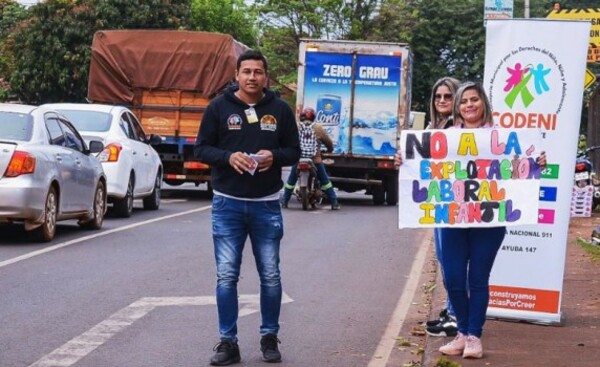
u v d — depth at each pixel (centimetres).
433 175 807
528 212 798
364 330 938
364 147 2408
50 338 867
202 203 2311
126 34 2398
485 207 799
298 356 831
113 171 1828
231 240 799
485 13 2023
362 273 1273
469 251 802
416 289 1166
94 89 2406
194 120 2388
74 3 4488
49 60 4500
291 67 5491
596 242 1530
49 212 1452
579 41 913
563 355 808
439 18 5362
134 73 2392
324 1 5406
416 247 1556
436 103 861
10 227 1612
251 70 793
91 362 791
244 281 1173
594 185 2245
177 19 4628
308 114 2200
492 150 803
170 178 2433
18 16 5294
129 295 1062
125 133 1927
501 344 847
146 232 1633
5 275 1166
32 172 1384
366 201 2658
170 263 1283
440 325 877
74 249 1394
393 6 5416
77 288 1095
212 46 2377
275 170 805
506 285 944
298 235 1669
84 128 1870
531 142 801
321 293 1123
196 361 801
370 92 2405
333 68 2408
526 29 921
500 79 927
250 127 795
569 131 921
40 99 4619
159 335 888
